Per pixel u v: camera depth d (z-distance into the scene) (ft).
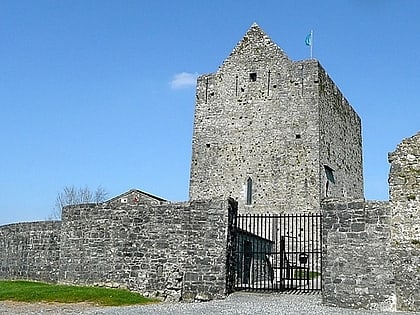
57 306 62.90
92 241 79.61
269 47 133.39
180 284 71.82
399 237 61.98
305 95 126.31
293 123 126.11
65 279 81.30
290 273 86.53
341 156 138.51
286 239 111.24
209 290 69.97
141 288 74.13
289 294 72.59
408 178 63.10
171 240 73.67
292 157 124.47
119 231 77.61
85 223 81.00
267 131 128.77
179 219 73.82
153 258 74.23
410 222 61.87
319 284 90.48
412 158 63.52
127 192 130.72
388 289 61.16
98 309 59.47
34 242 92.48
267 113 129.80
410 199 62.44
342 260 63.62
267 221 118.42
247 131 130.93
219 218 71.56
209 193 131.34
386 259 61.87
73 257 81.15
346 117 146.00
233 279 73.46
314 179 121.19
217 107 135.64
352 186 145.79
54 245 88.89
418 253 60.75
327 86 132.36
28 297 68.90
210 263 70.69
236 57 136.56
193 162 134.82
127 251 76.28
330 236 64.75
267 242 102.47
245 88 133.59
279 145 126.52
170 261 73.15
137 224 76.43
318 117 123.95
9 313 57.21
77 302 65.87
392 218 62.64
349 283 62.80
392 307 60.59
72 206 83.10
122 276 75.92
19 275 94.12
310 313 55.16
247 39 136.77
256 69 133.59
